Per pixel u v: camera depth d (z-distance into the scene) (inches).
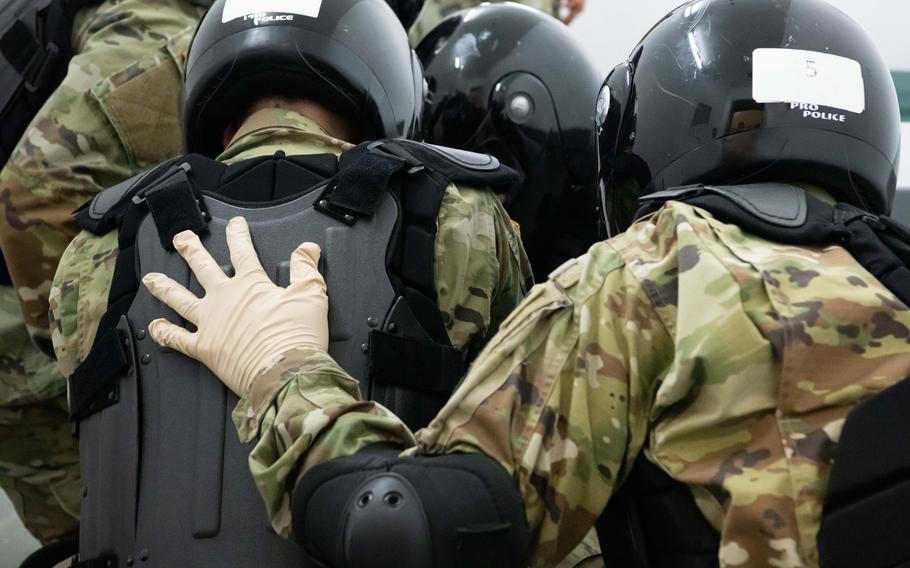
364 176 50.3
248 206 50.7
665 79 47.7
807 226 41.6
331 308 48.4
